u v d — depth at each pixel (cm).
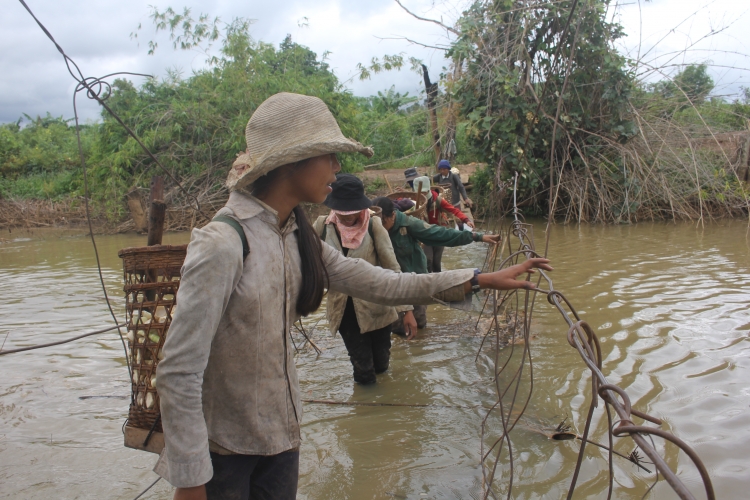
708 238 981
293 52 1830
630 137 1248
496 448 307
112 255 1106
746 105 1460
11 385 416
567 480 272
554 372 404
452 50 1166
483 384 397
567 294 616
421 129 1981
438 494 270
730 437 297
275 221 169
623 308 549
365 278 201
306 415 364
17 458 308
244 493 172
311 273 180
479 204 1362
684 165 1216
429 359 454
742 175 1269
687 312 524
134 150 1541
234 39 1606
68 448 320
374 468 296
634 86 1210
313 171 170
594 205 1282
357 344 400
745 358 403
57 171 2745
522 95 1117
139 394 209
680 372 385
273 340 167
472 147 1233
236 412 165
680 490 91
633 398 350
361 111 2152
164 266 210
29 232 1669
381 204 449
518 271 199
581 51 1125
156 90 1702
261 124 168
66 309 647
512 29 1130
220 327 160
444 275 200
